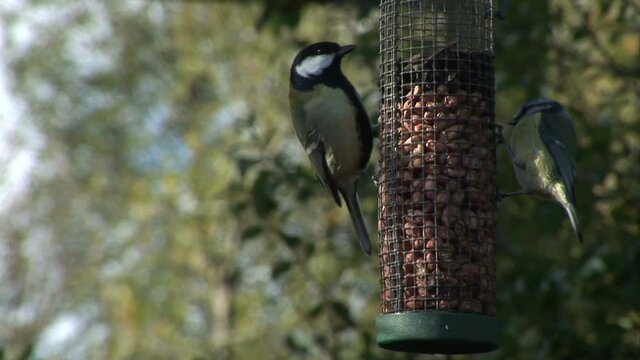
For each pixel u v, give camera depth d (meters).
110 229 26.28
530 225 13.77
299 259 13.57
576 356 12.02
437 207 8.60
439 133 8.71
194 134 22.39
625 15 13.66
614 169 12.80
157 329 22.81
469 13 9.03
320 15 18.11
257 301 20.22
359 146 9.12
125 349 23.03
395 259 8.66
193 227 21.55
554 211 12.86
